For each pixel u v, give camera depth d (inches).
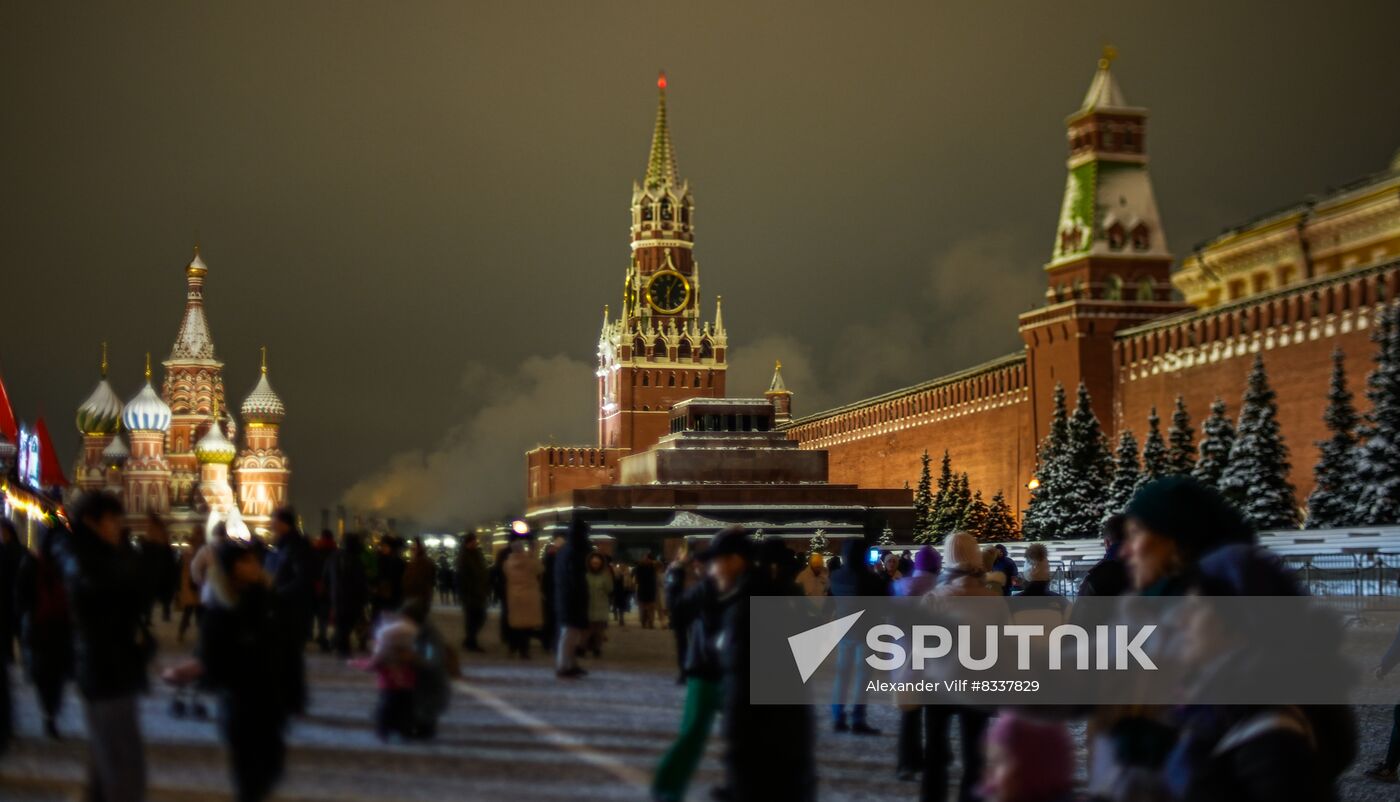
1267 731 293.7
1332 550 2613.2
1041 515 4397.1
